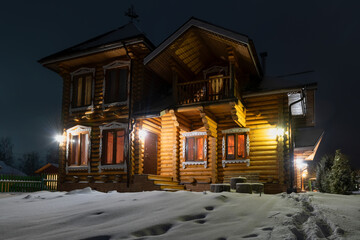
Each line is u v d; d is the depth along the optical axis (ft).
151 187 40.09
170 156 45.93
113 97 48.55
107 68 49.62
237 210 18.35
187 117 44.37
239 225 15.43
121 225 16.34
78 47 53.42
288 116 40.45
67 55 49.98
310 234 14.12
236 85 39.75
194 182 43.70
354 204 21.43
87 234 14.88
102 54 48.62
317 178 47.70
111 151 48.88
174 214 17.67
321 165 47.96
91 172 48.29
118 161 46.88
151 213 18.61
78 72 52.54
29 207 24.08
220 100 38.06
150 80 49.96
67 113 52.65
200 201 20.80
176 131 45.91
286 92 39.22
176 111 40.63
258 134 41.57
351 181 40.83
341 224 15.57
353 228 15.12
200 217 17.58
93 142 48.98
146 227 15.49
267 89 40.14
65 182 50.37
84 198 27.37
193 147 45.11
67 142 51.19
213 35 39.47
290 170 39.27
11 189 57.67
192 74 47.55
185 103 40.96
